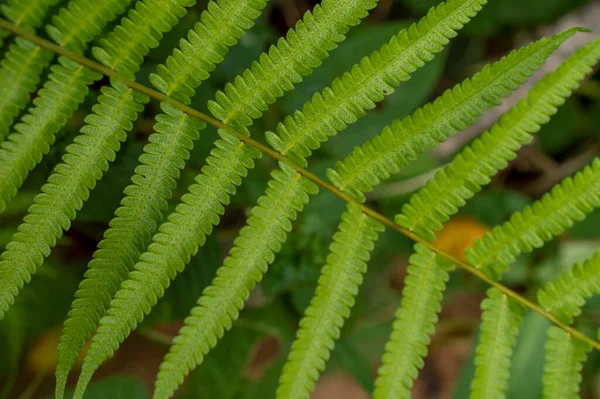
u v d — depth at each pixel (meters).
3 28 0.44
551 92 0.47
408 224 0.48
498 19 0.74
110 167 0.54
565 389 0.49
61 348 0.45
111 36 0.45
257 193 0.59
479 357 0.48
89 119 0.45
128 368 0.64
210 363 0.61
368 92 0.46
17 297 0.57
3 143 0.44
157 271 0.45
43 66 0.44
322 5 0.45
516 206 0.66
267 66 0.46
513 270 0.67
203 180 0.46
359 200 0.47
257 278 0.46
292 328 0.62
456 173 0.47
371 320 0.67
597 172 0.47
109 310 0.45
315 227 0.60
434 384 0.76
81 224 0.60
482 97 0.46
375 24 0.76
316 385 0.71
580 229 0.68
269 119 0.61
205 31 0.45
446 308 0.76
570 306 0.48
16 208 0.55
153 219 0.45
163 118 0.45
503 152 0.47
